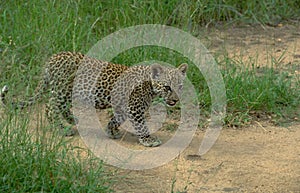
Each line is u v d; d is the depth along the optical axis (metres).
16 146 9.34
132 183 9.87
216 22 17.66
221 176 10.27
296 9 18.62
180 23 15.34
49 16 14.20
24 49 13.38
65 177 9.38
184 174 10.27
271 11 18.39
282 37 17.28
